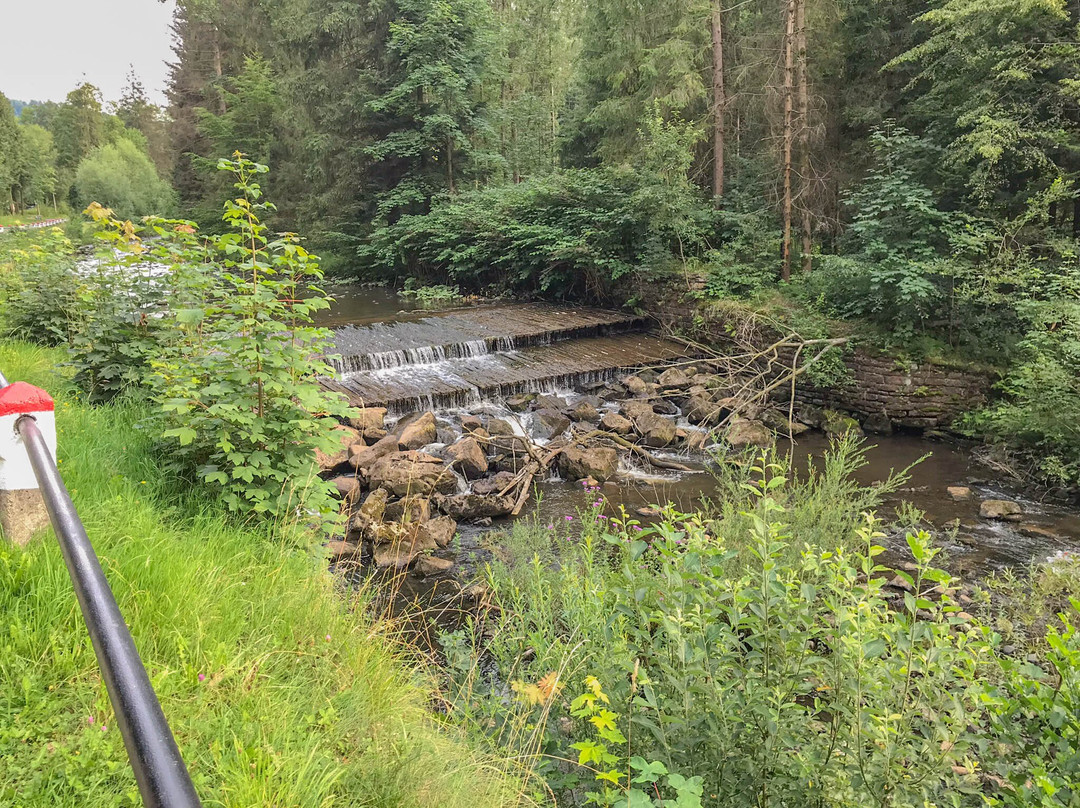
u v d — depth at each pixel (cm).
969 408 1129
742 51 1823
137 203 4975
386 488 862
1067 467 909
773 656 259
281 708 257
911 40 1556
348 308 1934
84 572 152
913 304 1178
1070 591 538
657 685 273
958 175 1236
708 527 554
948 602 259
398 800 226
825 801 238
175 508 416
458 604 600
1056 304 975
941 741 242
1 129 5962
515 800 251
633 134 1950
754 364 1348
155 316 667
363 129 2586
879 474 998
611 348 1518
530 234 1903
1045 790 210
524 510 864
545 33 3500
